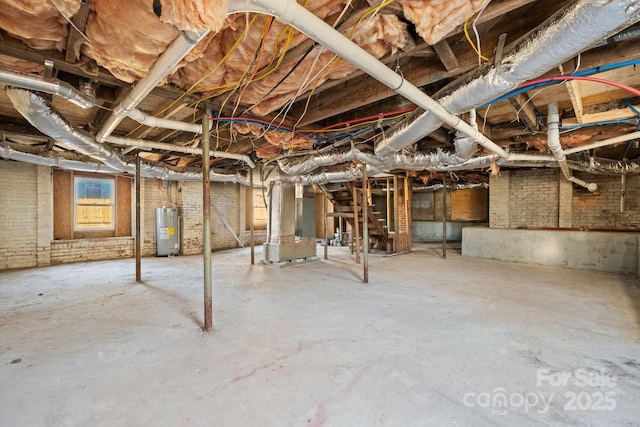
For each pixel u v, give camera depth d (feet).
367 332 8.13
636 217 17.99
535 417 4.86
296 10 3.99
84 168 15.08
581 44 4.36
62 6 4.20
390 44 5.97
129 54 5.28
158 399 5.32
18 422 4.76
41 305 10.42
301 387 5.66
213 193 25.11
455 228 32.01
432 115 7.57
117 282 13.67
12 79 5.56
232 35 5.61
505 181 21.53
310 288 12.66
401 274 15.37
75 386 5.71
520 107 8.64
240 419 4.83
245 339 7.71
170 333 8.08
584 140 11.50
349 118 10.99
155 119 8.02
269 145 13.21
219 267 17.30
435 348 7.20
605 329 8.27
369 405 5.15
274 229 18.19
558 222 19.81
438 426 4.67
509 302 10.69
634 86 8.29
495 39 6.10
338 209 21.07
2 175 16.31
